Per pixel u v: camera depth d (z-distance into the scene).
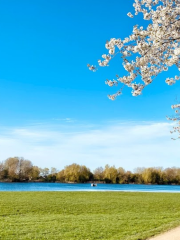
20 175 109.56
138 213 19.39
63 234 11.72
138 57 8.50
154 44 7.84
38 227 12.98
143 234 11.90
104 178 114.31
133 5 8.71
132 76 8.61
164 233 12.16
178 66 8.29
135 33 8.16
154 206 23.73
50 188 65.12
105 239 11.06
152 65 8.77
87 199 27.44
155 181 112.31
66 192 34.69
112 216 17.45
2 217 15.89
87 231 12.45
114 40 8.41
